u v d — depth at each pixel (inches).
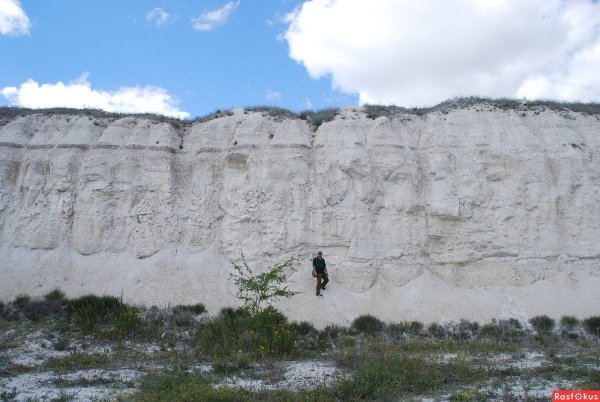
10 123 849.5
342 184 767.1
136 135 828.0
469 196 767.7
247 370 453.7
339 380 401.1
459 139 824.3
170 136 840.3
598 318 660.1
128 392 374.0
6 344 522.3
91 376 419.5
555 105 911.0
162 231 751.7
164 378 398.0
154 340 567.2
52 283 687.1
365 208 761.0
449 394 386.9
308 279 713.0
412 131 848.3
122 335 566.9
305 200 769.6
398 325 654.5
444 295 713.6
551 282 726.5
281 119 860.6
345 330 637.3
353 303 688.4
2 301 649.6
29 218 754.2
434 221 761.0
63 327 586.2
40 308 634.2
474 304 700.0
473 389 395.9
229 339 538.0
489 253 747.4
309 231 753.0
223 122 860.6
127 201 770.2
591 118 889.5
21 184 786.8
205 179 796.0
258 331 556.7
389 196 776.3
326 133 826.8
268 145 814.5
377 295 704.4
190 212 773.3
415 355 500.1
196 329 605.6
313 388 392.8
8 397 351.9
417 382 407.8
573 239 765.9
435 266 748.6
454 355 523.2
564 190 786.8
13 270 698.8
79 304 634.2
